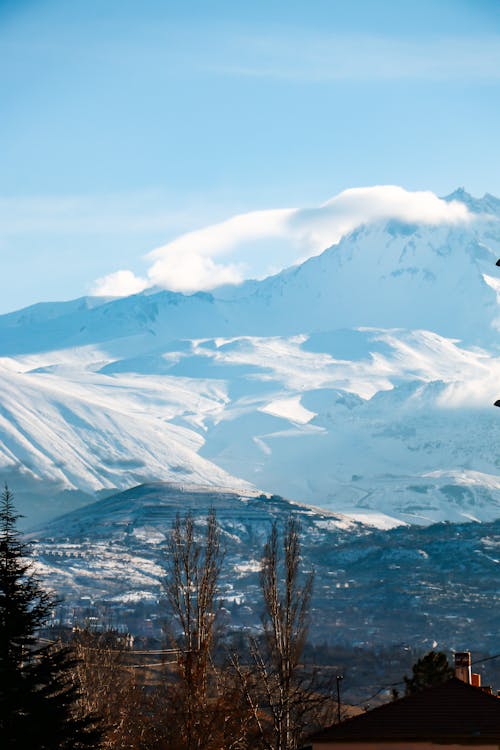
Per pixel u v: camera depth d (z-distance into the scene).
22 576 137.88
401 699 129.12
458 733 121.88
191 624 173.25
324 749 124.00
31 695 130.50
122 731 173.62
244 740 160.62
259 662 166.75
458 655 153.38
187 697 164.12
